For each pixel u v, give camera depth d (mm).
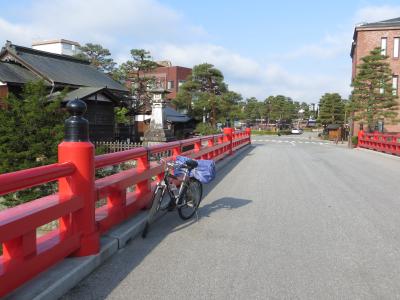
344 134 45188
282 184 9586
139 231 5148
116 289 3551
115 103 22891
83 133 3826
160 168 6305
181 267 4098
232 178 10430
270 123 86938
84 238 3885
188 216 6078
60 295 3340
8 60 22875
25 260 3074
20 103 9344
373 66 32219
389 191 8891
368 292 3578
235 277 3867
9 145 9023
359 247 4848
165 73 70000
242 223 5871
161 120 22859
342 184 9781
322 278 3873
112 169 12242
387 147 20344
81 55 39156
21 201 8727
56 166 3453
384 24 38438
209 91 36781
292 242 5000
